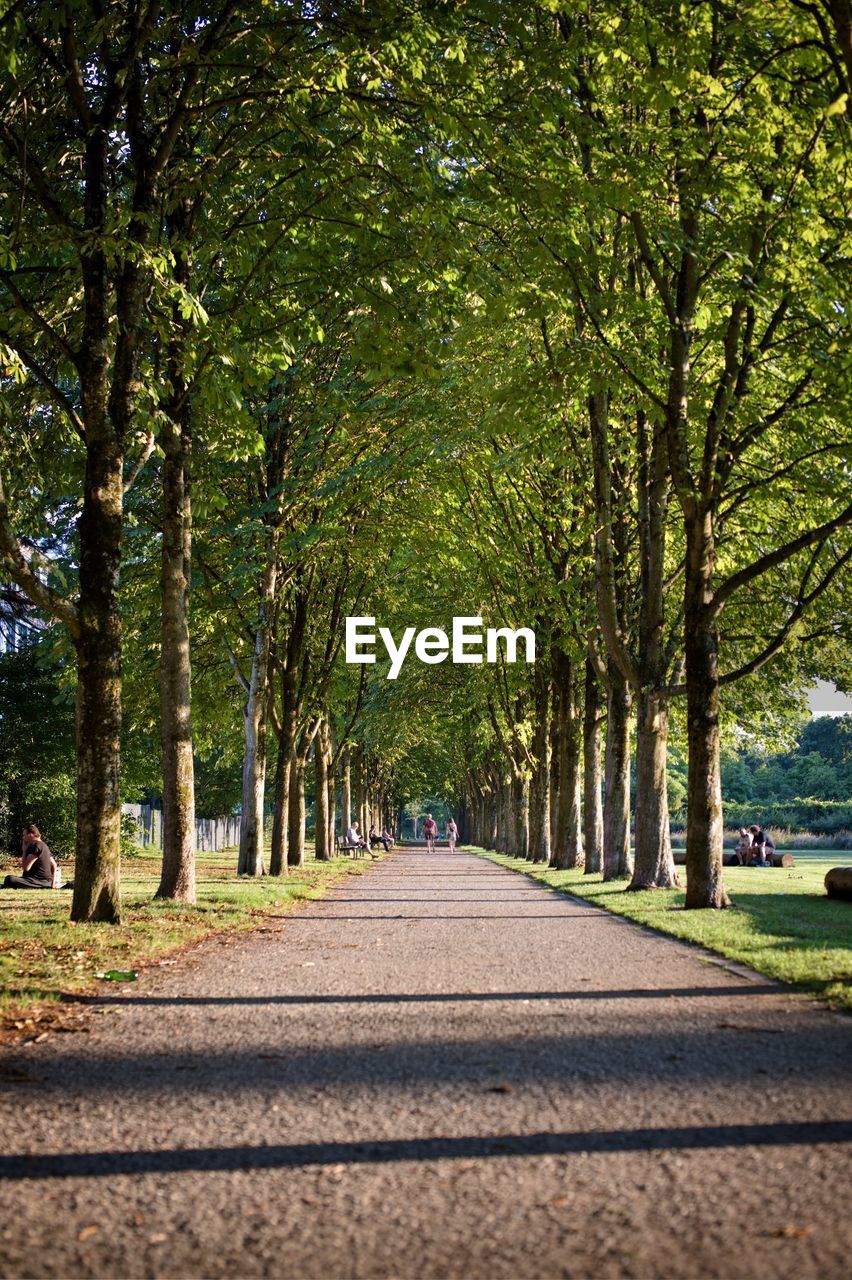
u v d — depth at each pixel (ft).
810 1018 24.29
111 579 42.34
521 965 33.83
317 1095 17.90
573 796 103.81
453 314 51.19
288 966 33.81
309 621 101.30
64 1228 12.27
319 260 46.09
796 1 34.58
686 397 53.16
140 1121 16.47
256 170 45.78
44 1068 19.89
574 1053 20.83
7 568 41.01
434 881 92.58
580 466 71.72
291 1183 13.71
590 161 46.14
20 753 104.94
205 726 103.65
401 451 73.36
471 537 91.04
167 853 54.49
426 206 40.11
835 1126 15.75
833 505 61.67
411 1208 12.82
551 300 44.70
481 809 277.85
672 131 43.55
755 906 54.90
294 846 104.47
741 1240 11.72
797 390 51.26
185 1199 13.16
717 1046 21.33
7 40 32.91
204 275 52.16
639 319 53.47
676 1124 15.99
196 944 39.70
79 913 42.01
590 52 41.04
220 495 55.88
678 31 38.78
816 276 44.91
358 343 45.52
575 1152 14.79
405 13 36.91
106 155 44.47
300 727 100.07
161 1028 23.62
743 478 59.72
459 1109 16.97
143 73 44.42
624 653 64.39
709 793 53.06
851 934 40.96
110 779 42.45
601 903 58.23
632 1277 10.85
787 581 75.00
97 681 42.09
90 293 41.86
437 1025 23.85
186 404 54.13
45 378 42.22
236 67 40.52
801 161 41.39
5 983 27.94
